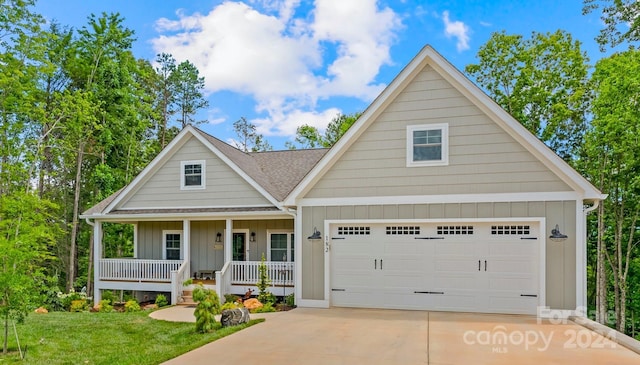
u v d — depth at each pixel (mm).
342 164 11070
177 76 33312
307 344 7156
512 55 22109
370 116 10781
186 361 6281
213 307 8625
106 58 22531
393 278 10609
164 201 14859
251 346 7059
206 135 14766
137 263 14312
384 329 8250
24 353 7195
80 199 24766
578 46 20625
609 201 17578
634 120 14414
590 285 19578
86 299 14398
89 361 6809
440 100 10422
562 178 9469
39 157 18953
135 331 8898
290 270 12742
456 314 9797
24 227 7633
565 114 19766
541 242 9500
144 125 24422
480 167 10047
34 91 18422
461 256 10141
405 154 10602
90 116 20141
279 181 15352
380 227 10766
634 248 18062
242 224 15625
